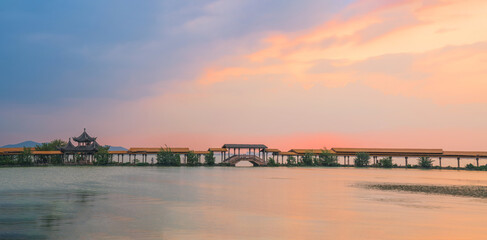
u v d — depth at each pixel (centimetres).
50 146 16775
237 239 2781
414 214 3925
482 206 4575
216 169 13962
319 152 17775
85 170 12188
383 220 3566
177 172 11619
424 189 6750
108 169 13012
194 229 3105
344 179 9144
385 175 11088
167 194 5578
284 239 2795
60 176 9250
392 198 5328
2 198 5012
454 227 3250
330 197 5375
